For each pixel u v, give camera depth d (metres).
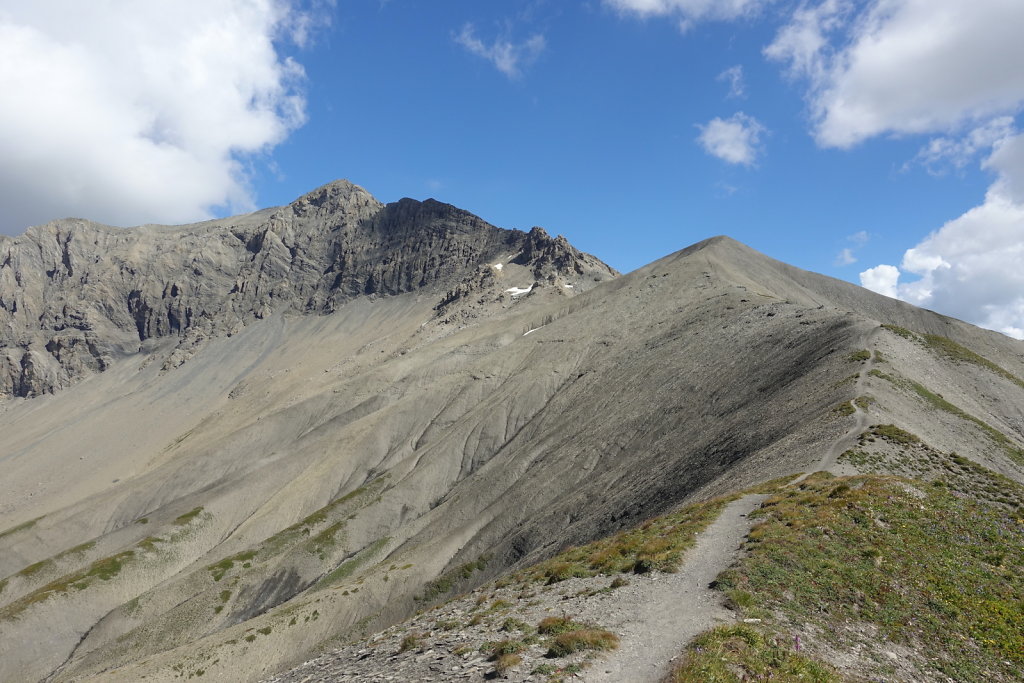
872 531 28.09
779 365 86.38
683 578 24.62
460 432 142.25
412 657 22.34
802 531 27.92
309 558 107.50
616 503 66.75
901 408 54.38
